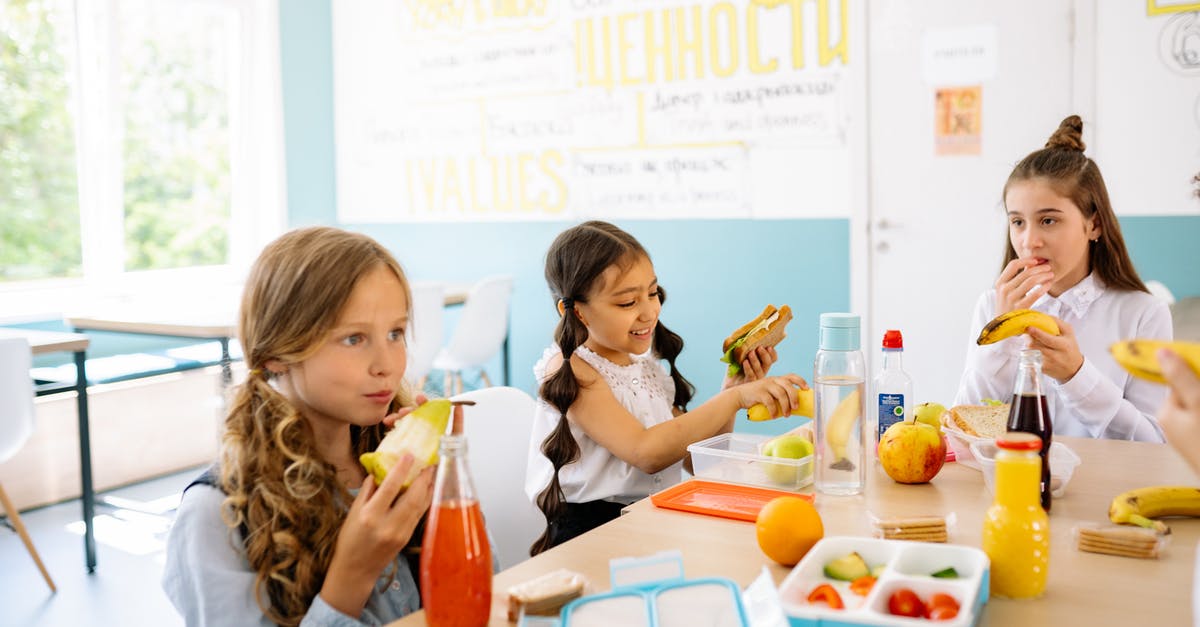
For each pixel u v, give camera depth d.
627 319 1.65
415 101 4.62
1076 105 3.12
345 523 1.03
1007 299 1.68
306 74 4.77
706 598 0.91
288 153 4.73
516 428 1.75
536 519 1.73
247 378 1.15
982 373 1.73
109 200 4.18
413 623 0.93
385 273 1.15
